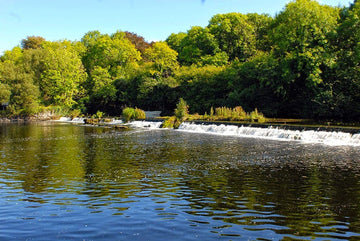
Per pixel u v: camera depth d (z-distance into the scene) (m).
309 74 47.31
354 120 46.00
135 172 18.91
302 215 11.65
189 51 96.88
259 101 57.47
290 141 32.84
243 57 84.06
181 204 12.98
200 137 38.06
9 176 18.11
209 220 11.26
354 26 47.47
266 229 10.45
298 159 22.34
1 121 88.38
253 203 12.98
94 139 37.31
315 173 17.97
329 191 14.51
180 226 10.77
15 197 14.11
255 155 24.28
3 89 91.50
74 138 38.78
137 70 96.25
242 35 85.75
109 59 109.12
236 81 64.06
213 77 69.00
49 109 94.62
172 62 91.44
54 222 11.23
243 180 16.66
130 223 11.08
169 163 21.62
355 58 46.34
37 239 9.91
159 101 84.06
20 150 28.56
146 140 35.62
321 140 32.44
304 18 50.72
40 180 17.16
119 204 13.07
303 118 52.16
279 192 14.45
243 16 92.75
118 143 33.12
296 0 54.16
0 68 99.50
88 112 100.00
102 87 96.81
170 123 55.22
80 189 15.33
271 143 31.27
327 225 10.75
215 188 15.23
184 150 27.48
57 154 26.05
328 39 49.78
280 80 52.31
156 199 13.66
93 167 20.53
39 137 40.53
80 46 128.62
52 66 100.81
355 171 18.34
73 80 101.56
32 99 95.19
